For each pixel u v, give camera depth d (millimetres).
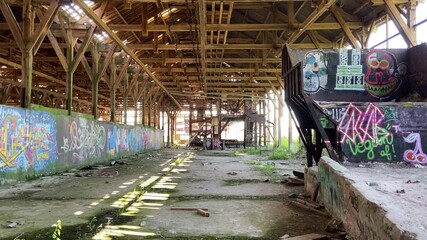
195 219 5320
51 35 12250
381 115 7531
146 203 6555
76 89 26812
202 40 13273
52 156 11125
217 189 8227
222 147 30797
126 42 16672
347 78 9211
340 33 15594
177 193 7668
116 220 5246
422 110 7508
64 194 7480
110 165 14492
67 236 4410
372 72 9219
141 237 4391
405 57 9227
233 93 29328
